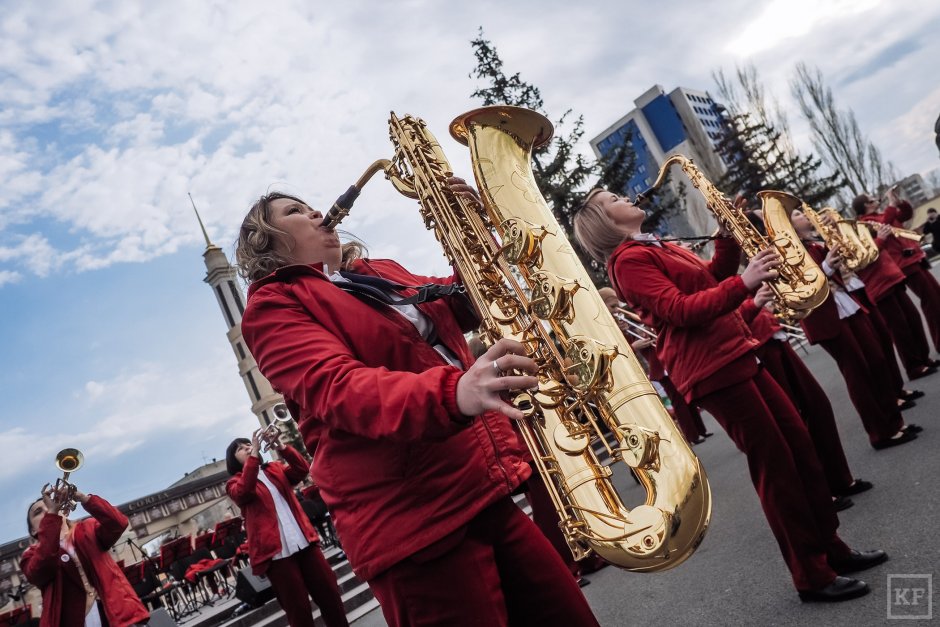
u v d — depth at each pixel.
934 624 2.61
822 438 4.35
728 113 41.78
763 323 4.17
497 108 2.19
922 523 3.60
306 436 1.90
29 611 10.76
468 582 1.72
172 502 27.59
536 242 1.99
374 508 1.76
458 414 1.53
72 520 5.64
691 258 3.86
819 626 2.94
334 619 5.67
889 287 7.45
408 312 2.15
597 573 5.57
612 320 1.99
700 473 1.78
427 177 2.21
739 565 4.14
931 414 5.86
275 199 2.24
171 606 12.20
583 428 1.88
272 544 5.55
